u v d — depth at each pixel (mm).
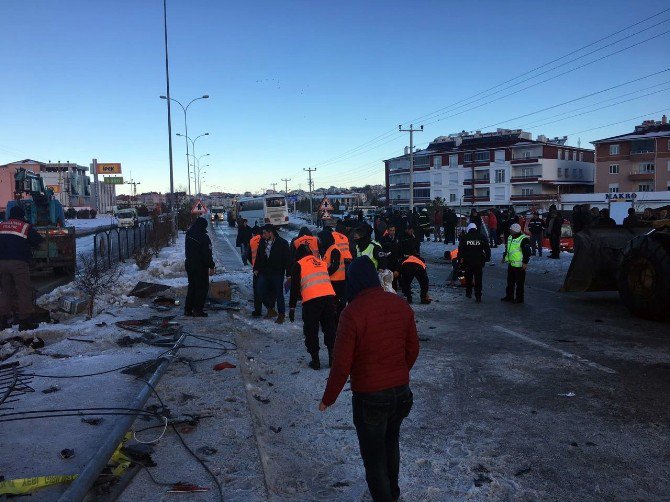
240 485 3689
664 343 7789
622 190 62281
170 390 5555
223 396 5391
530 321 9531
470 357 7254
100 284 10680
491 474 4043
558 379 6242
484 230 24078
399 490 3508
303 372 6715
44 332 7672
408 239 11648
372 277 3328
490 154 75062
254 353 7609
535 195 70438
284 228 52906
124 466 3814
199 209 28328
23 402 5051
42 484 3441
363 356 3195
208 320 9312
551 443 4578
